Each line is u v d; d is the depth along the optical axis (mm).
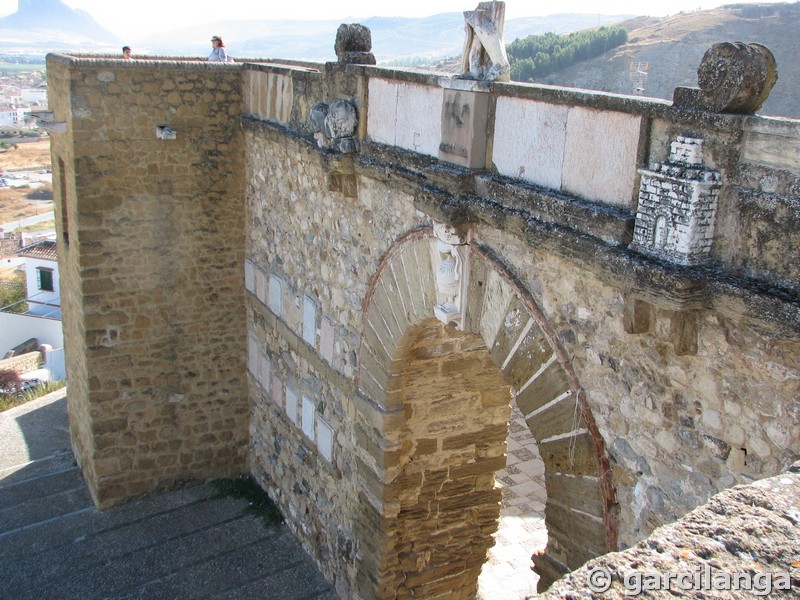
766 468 3816
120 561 9648
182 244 10375
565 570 5266
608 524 4859
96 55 10734
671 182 3969
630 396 4578
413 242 6676
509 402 8031
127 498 10875
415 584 8312
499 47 5562
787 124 3525
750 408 3863
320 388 8930
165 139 9906
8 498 11008
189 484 11211
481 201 5527
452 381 7656
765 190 3707
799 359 3590
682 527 2652
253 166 10156
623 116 4445
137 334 10422
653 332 4332
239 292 10867
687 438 4234
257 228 10250
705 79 3877
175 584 9234
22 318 30938
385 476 7633
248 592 9070
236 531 10234
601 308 4703
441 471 8008
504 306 5582
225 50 12812
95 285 10023
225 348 10984
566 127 4914
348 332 8102
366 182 7422
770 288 3660
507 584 9047
